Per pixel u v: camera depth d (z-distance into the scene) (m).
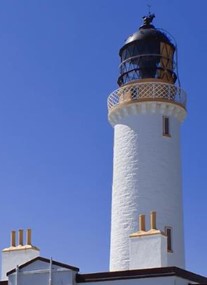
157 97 40.25
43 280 31.16
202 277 30.92
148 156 39.62
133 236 33.56
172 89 40.94
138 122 40.34
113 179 40.66
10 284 31.89
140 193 39.03
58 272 30.89
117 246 38.75
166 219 38.66
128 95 40.94
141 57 42.00
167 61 42.25
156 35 42.25
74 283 30.58
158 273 29.12
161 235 33.06
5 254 36.94
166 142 40.16
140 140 40.00
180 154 41.19
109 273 30.05
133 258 33.25
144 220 34.66
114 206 39.91
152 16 43.94
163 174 39.47
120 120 41.16
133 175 39.53
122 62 42.81
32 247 36.59
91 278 30.33
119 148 40.72
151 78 41.03
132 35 42.88
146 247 33.06
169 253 37.84
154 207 38.66
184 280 29.52
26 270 31.72
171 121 40.88
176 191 39.75
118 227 39.09
